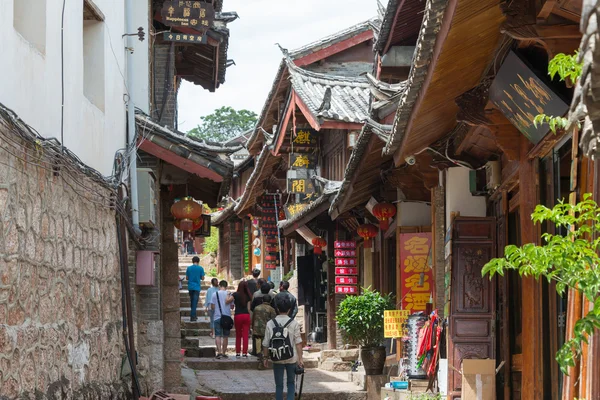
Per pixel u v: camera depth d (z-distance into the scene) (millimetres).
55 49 7441
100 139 9469
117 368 9961
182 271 35906
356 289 18594
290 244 32281
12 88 6203
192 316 24797
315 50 23203
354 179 13945
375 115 12562
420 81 7848
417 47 7191
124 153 10789
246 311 19672
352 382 16500
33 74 6777
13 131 6086
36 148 6703
